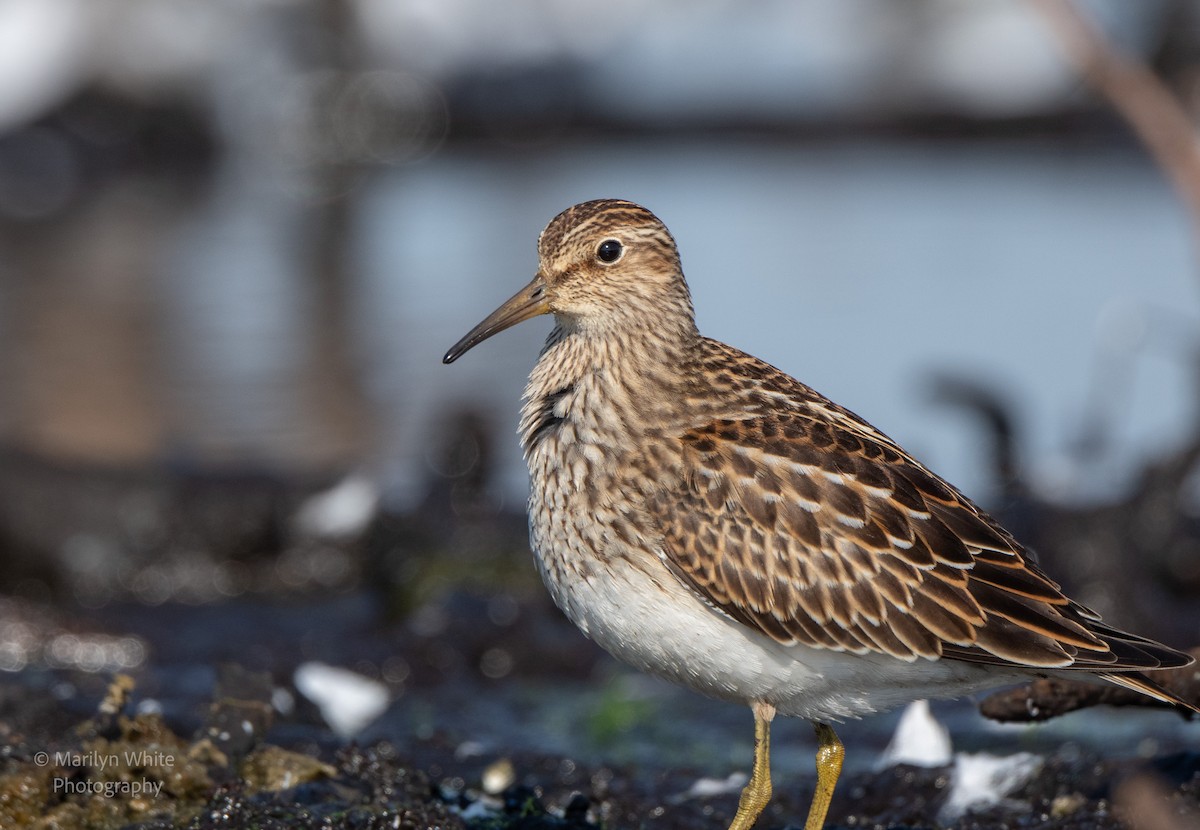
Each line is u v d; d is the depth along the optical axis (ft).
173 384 63.93
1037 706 27.96
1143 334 64.64
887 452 26.63
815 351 66.03
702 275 76.79
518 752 33.09
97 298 76.69
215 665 40.88
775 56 111.96
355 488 51.42
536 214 92.63
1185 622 45.21
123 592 50.65
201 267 83.61
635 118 110.22
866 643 25.52
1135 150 101.81
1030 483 50.21
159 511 51.57
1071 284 73.92
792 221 88.07
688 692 40.83
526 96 110.52
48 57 104.12
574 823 28.17
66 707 32.40
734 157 107.14
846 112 108.27
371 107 108.58
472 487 52.03
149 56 105.40
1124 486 49.49
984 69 107.04
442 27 110.93
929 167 101.91
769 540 25.67
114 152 104.94
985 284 74.43
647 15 113.39
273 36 107.86
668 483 26.27
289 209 98.07
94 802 26.45
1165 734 35.37
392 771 28.86
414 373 66.28
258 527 51.49
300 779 27.73
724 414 26.96
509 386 65.92
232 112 107.14
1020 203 91.04
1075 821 26.58
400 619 45.44
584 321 28.35
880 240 82.94
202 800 26.86
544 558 27.35
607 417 27.04
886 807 29.14
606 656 43.01
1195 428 48.39
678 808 29.30
